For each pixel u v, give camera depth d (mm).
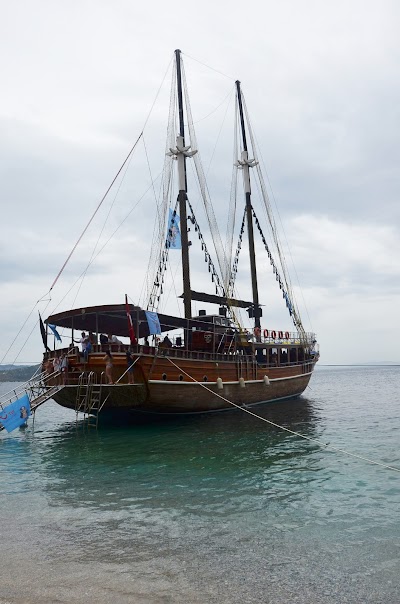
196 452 20203
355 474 15492
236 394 35125
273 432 25656
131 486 14625
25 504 12852
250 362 37156
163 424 30141
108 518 11391
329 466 16766
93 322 32906
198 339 34312
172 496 13297
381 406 42219
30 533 10398
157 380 28016
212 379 32375
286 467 16703
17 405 27844
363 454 18922
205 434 25484
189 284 37750
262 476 15422
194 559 8680
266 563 8477
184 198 39281
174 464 17828
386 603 6984
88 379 27859
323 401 49062
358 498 12711
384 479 14766
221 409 34625
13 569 8352
